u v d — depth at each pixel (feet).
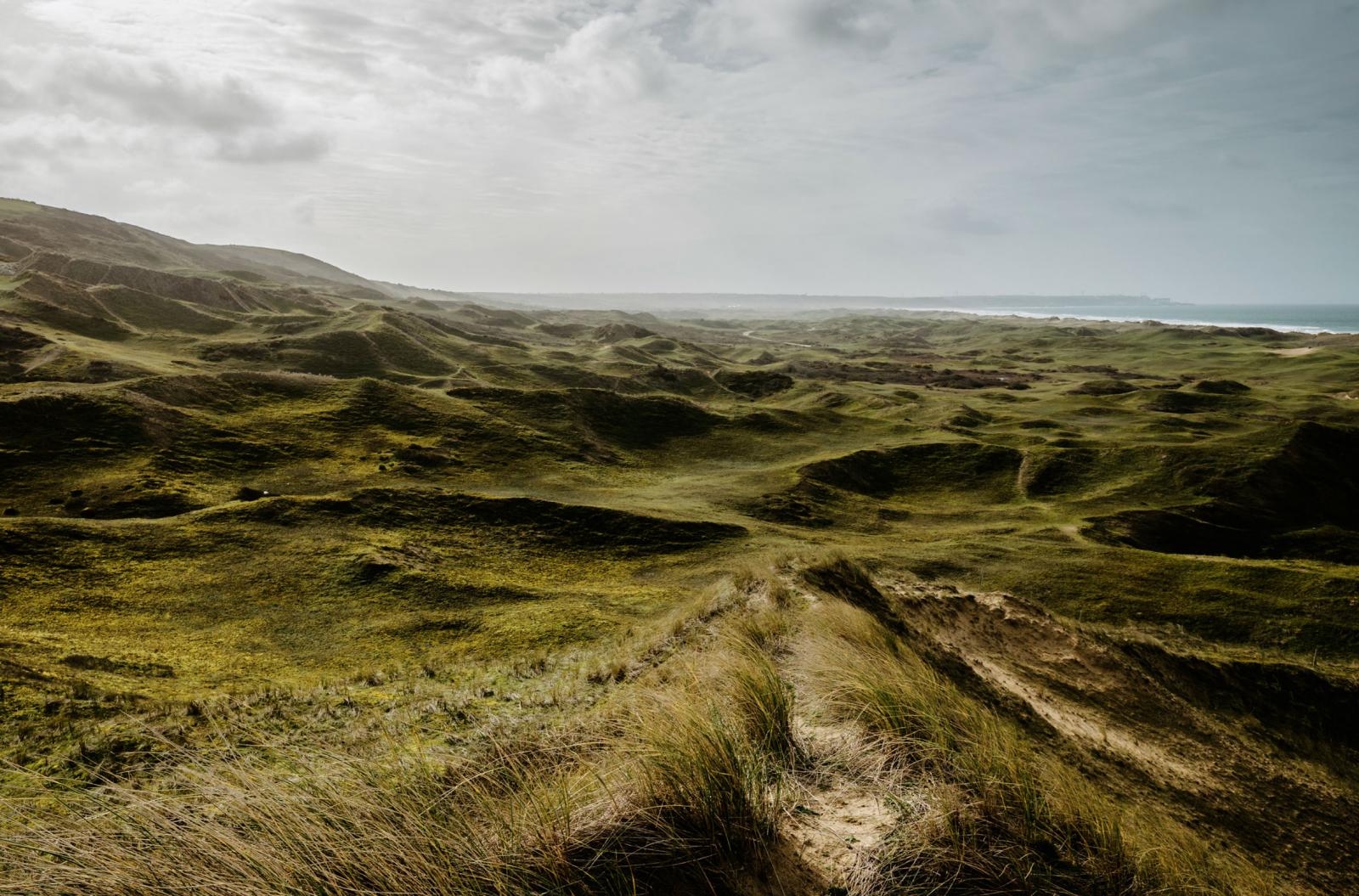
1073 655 58.29
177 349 362.74
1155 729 49.70
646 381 442.91
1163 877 14.05
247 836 10.23
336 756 13.08
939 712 18.01
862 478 245.45
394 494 164.14
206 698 42.68
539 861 10.98
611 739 14.40
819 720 18.65
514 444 258.16
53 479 169.27
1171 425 299.79
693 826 12.44
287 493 183.32
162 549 119.96
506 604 107.34
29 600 94.12
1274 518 196.34
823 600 47.47
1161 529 184.34
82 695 42.24
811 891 11.72
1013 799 14.58
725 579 58.90
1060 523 190.60
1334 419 315.37
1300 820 40.86
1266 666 60.80
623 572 142.82
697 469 269.03
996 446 263.29
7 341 284.41
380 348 409.69
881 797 14.64
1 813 10.94
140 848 9.81
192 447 201.36
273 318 458.50
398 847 10.36
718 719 15.15
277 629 91.81
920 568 137.59
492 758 15.02
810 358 655.76
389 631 90.79
